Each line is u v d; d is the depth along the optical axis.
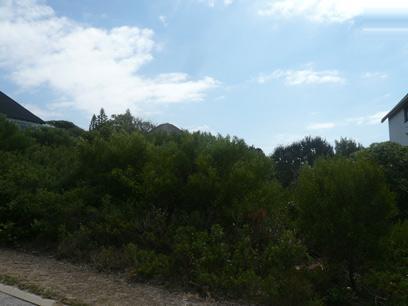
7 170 9.56
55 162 11.13
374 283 5.81
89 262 7.06
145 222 7.32
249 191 7.46
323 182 6.14
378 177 5.88
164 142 9.44
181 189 7.66
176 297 5.59
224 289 5.73
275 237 6.68
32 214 8.20
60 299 5.23
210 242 6.55
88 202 8.47
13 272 6.33
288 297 5.38
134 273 6.28
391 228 6.00
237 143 8.17
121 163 8.75
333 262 6.11
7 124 12.80
